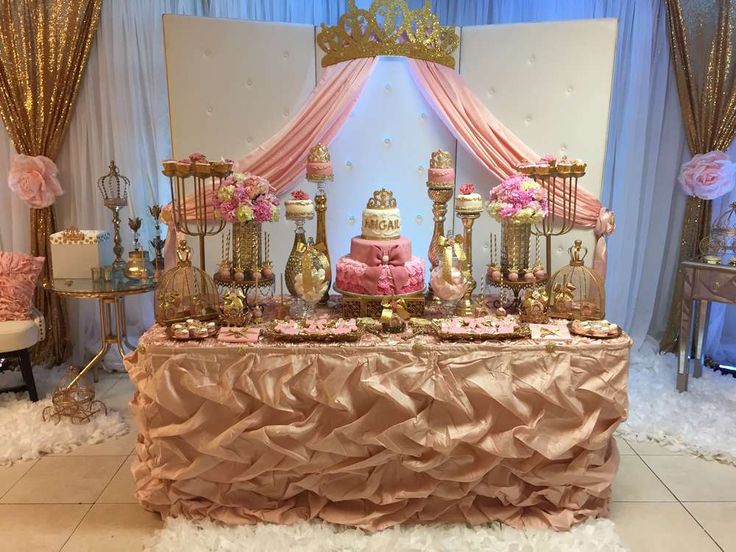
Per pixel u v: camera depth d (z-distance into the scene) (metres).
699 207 3.96
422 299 2.66
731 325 4.16
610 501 2.65
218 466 2.40
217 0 3.76
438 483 2.40
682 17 3.76
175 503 2.45
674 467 2.93
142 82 3.78
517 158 3.07
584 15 3.86
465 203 2.74
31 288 3.56
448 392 2.32
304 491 2.51
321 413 2.35
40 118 3.67
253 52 3.01
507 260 2.89
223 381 2.32
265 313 2.78
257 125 3.09
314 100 2.98
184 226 2.97
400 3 2.93
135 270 3.46
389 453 2.35
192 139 3.06
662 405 3.47
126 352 4.01
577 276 2.86
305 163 3.07
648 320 4.22
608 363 2.38
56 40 3.62
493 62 3.09
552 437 2.36
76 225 3.93
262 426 2.34
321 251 2.85
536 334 2.44
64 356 4.09
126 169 3.81
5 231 3.90
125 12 3.66
